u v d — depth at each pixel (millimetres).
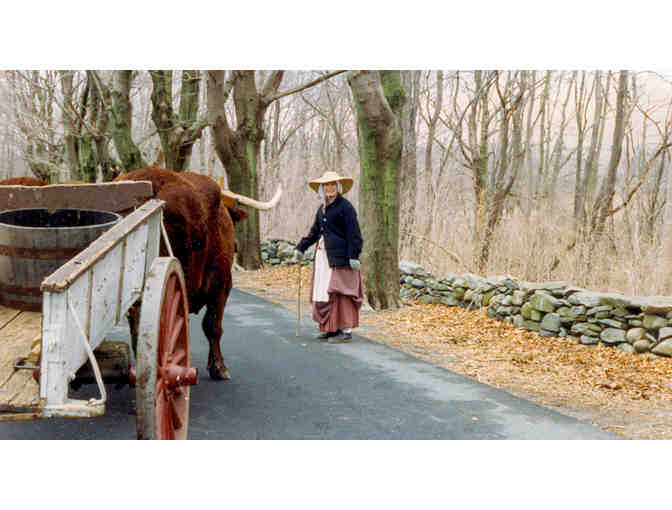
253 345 7023
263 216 17219
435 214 12094
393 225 9812
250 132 14836
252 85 14781
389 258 9812
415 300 10602
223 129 14172
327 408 4844
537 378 6074
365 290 9789
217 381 5477
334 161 18906
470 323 8750
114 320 2717
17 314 3029
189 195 4184
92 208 3627
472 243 11531
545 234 10820
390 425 4484
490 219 11586
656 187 10523
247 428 4277
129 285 2926
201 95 19781
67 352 2109
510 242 11023
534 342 7637
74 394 4824
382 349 7109
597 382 5938
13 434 4008
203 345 6938
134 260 2975
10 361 2398
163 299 2773
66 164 20984
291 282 12742
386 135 9578
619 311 7273
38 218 3572
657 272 8797
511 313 8617
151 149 20047
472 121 14336
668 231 9477
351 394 5262
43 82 17562
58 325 2070
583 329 7531
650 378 6070
